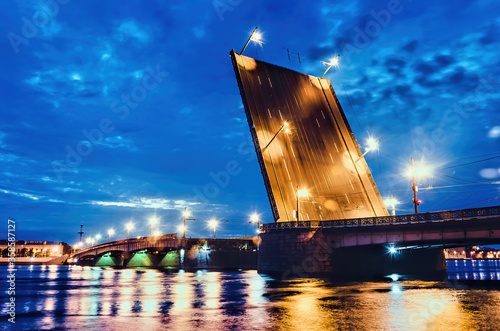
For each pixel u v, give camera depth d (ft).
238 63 205.98
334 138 223.71
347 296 78.33
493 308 60.18
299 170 193.57
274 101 208.33
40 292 89.10
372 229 145.07
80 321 48.78
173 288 100.17
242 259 281.74
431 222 129.08
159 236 280.92
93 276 166.61
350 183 211.41
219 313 55.52
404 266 186.29
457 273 216.33
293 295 80.64
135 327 44.50
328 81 249.96
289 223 159.84
